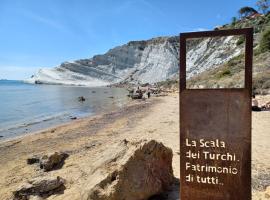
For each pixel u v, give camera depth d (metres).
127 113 26.33
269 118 16.69
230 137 4.29
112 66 179.00
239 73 43.66
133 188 6.02
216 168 4.38
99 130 18.06
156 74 162.88
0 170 10.56
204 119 4.40
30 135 18.50
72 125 21.64
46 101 49.91
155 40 182.62
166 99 39.59
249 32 4.09
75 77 170.50
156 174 6.61
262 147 10.48
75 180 7.97
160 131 15.00
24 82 198.75
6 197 7.69
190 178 4.53
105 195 5.70
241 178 4.27
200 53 125.12
